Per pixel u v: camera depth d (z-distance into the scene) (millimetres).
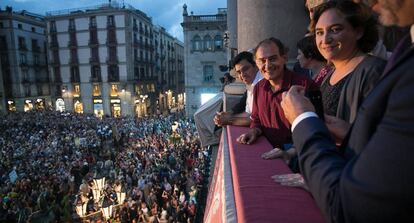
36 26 50000
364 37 1485
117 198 11633
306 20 4789
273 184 1100
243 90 4922
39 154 20406
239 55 3246
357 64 1502
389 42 2051
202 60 37219
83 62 46969
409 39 724
